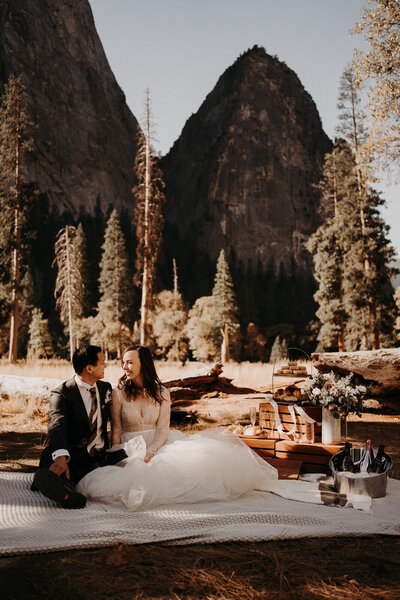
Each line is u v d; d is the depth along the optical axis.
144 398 4.65
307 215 188.38
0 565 2.88
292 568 2.90
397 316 41.91
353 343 43.19
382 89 16.75
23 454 6.35
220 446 4.39
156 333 57.69
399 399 10.12
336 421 5.28
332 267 38.44
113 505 3.92
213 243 172.25
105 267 65.94
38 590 2.59
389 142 17.25
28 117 36.34
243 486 4.25
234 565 2.93
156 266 28.95
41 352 64.62
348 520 3.67
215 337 58.47
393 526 3.53
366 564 2.97
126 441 4.54
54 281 97.25
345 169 38.75
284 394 5.88
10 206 35.34
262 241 176.75
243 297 97.25
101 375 4.40
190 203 187.50
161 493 3.89
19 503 3.94
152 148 28.36
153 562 2.95
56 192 174.12
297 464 5.21
